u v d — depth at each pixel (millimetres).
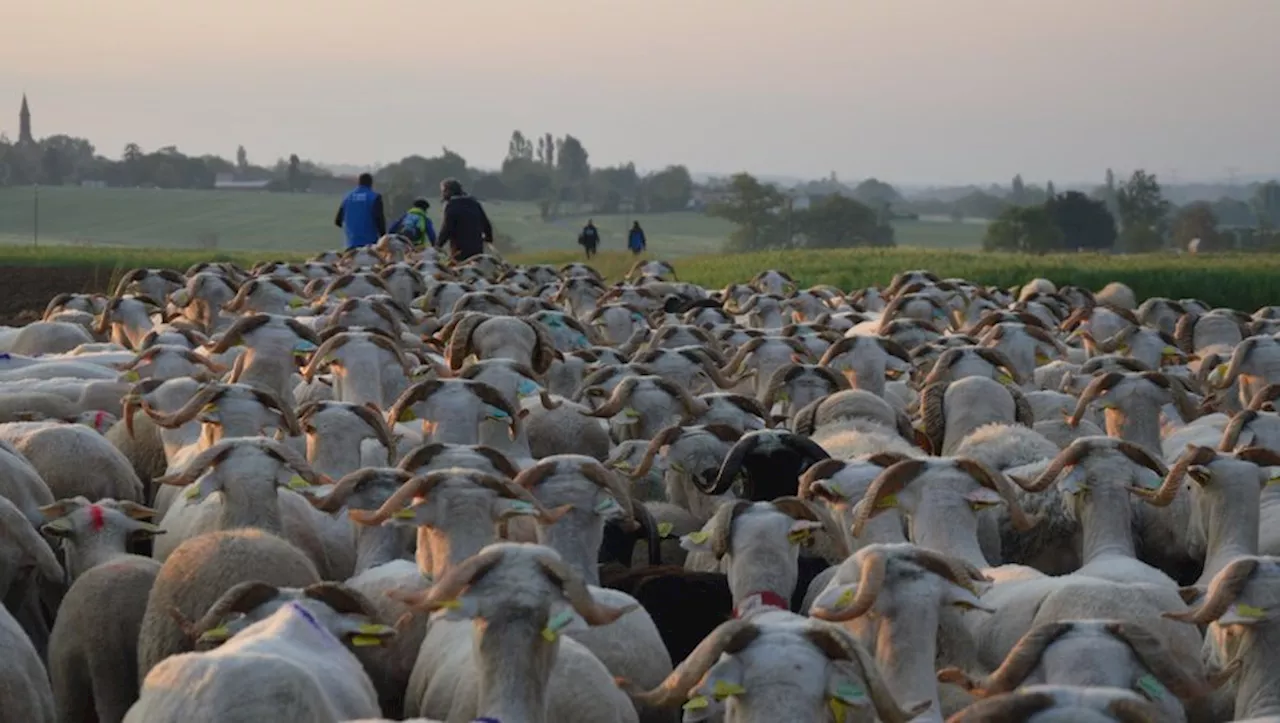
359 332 20125
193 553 12500
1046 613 12414
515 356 21359
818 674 9617
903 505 13641
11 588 14055
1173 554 16391
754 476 15930
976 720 8539
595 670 11359
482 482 12703
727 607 14039
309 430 16531
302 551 13812
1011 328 24812
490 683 10180
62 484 16516
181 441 18422
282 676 9570
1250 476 14773
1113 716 8422
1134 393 18859
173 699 9531
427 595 10297
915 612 11125
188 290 28672
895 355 22297
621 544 16078
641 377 18844
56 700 13047
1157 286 65375
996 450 17078
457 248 43031
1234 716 11734
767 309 34281
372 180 43906
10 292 61688
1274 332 30016
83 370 22844
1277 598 11367
